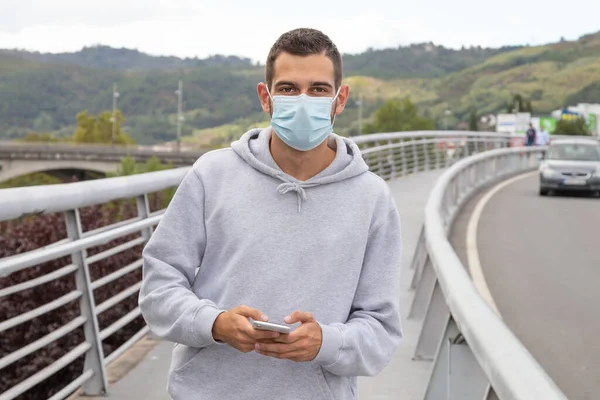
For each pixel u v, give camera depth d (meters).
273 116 2.38
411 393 5.01
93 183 4.71
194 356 2.40
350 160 2.44
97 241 4.82
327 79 2.38
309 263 2.34
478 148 39.03
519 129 162.12
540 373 2.23
